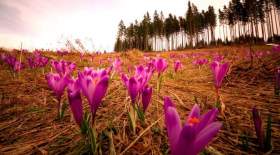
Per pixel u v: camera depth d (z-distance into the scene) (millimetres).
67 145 216
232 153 206
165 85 520
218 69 289
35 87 455
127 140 223
